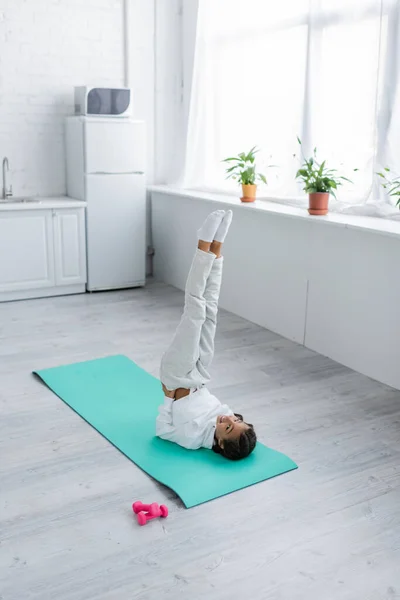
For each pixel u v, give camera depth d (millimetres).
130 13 5000
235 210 4273
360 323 3393
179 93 5305
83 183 4711
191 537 2045
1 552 1962
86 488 2314
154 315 4375
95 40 4945
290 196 4203
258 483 2355
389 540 2047
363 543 2029
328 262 3555
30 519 2129
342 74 3744
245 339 3934
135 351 3688
